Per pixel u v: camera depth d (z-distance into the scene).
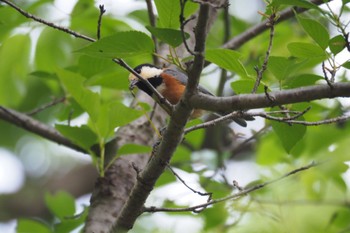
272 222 8.83
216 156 11.55
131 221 7.75
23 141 17.27
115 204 9.49
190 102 6.69
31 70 12.71
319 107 10.75
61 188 17.80
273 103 6.47
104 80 10.44
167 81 10.60
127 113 8.92
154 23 9.56
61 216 10.97
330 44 6.79
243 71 7.20
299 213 8.90
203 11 6.00
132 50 6.62
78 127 9.09
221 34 13.62
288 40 12.22
